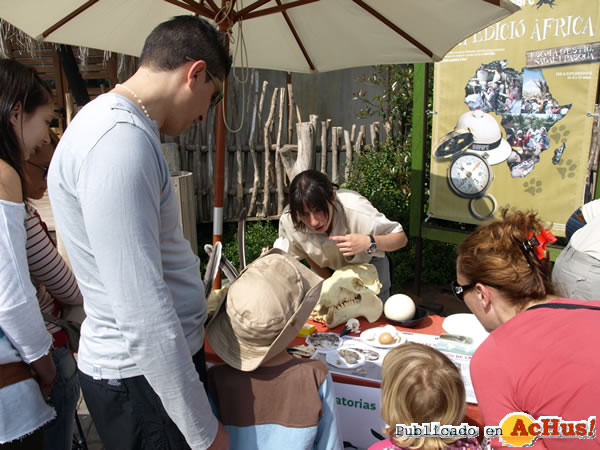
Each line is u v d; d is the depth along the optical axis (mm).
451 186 4062
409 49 2625
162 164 1169
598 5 3150
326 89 7629
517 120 3627
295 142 6180
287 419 1427
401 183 5574
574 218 2506
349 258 2580
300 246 2643
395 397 1323
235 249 5281
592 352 1058
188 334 1370
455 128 3943
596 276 2135
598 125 3309
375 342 2041
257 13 2277
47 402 1677
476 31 2283
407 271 4871
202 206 5938
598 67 3227
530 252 1210
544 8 3348
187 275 1337
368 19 2465
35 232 1550
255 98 5770
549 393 1074
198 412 1148
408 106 5746
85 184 1038
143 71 1246
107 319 1214
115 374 1224
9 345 1313
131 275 1035
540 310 1175
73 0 2361
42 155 1894
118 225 1022
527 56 3488
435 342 2029
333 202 2291
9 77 1347
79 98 4570
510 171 3732
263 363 1468
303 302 1446
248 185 6137
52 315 1710
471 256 1269
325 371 1473
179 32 1231
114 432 1303
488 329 1334
